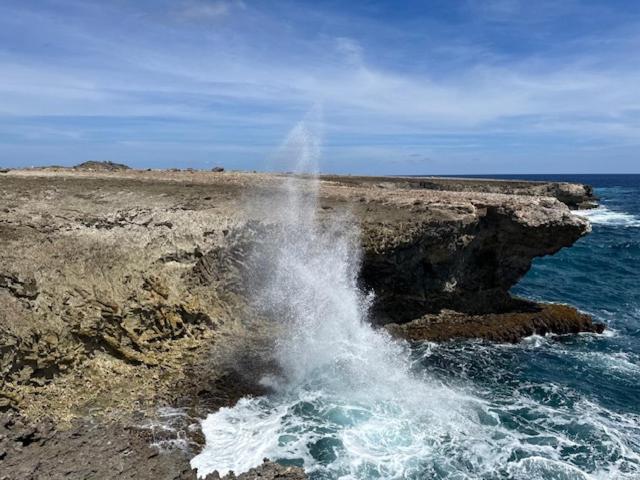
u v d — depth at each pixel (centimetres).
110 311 1559
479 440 1460
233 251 1944
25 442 1127
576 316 2408
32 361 1380
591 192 9238
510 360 2016
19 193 2320
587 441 1477
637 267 3912
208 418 1448
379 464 1329
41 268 1546
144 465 1095
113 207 2111
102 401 1396
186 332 1705
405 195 2948
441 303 2333
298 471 1062
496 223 2442
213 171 4850
